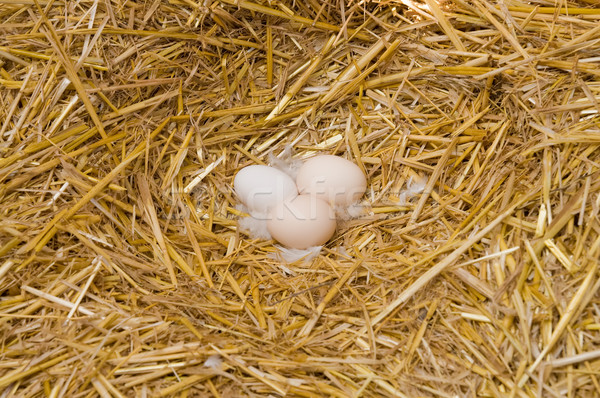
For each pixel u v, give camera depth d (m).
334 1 0.76
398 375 0.63
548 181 0.68
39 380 0.62
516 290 0.64
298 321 0.68
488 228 0.67
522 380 0.61
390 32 0.76
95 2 0.72
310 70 0.77
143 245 0.72
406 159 0.75
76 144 0.71
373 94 0.78
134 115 0.73
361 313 0.67
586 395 0.61
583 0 0.75
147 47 0.74
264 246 0.73
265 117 0.78
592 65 0.72
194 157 0.77
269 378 0.63
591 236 0.66
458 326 0.65
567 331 0.63
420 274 0.68
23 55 0.71
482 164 0.73
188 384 0.62
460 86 0.76
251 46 0.77
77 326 0.65
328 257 0.72
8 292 0.66
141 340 0.64
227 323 0.66
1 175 0.68
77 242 0.69
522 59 0.73
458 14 0.76
